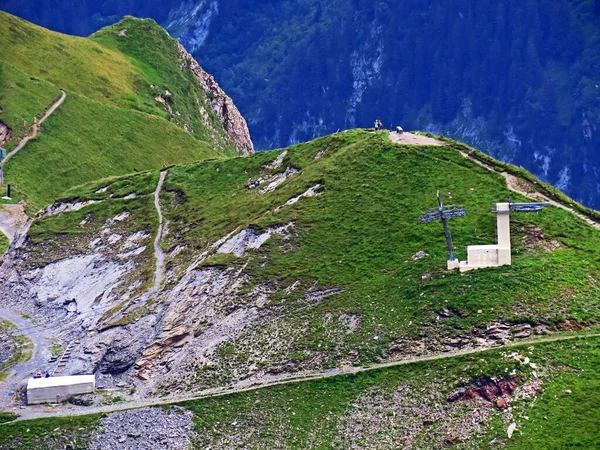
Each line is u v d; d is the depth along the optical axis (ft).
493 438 331.36
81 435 387.96
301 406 376.48
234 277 457.68
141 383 423.64
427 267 422.00
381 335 395.96
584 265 403.34
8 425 397.60
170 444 376.07
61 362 453.58
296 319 423.23
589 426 325.83
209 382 407.64
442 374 363.76
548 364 351.67
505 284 395.34
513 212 435.94
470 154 492.13
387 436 349.82
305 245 464.65
